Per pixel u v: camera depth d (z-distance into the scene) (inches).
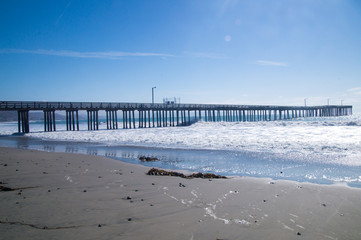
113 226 173.6
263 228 177.0
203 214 201.2
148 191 268.4
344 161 464.1
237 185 301.4
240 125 1831.9
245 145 715.4
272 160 496.7
